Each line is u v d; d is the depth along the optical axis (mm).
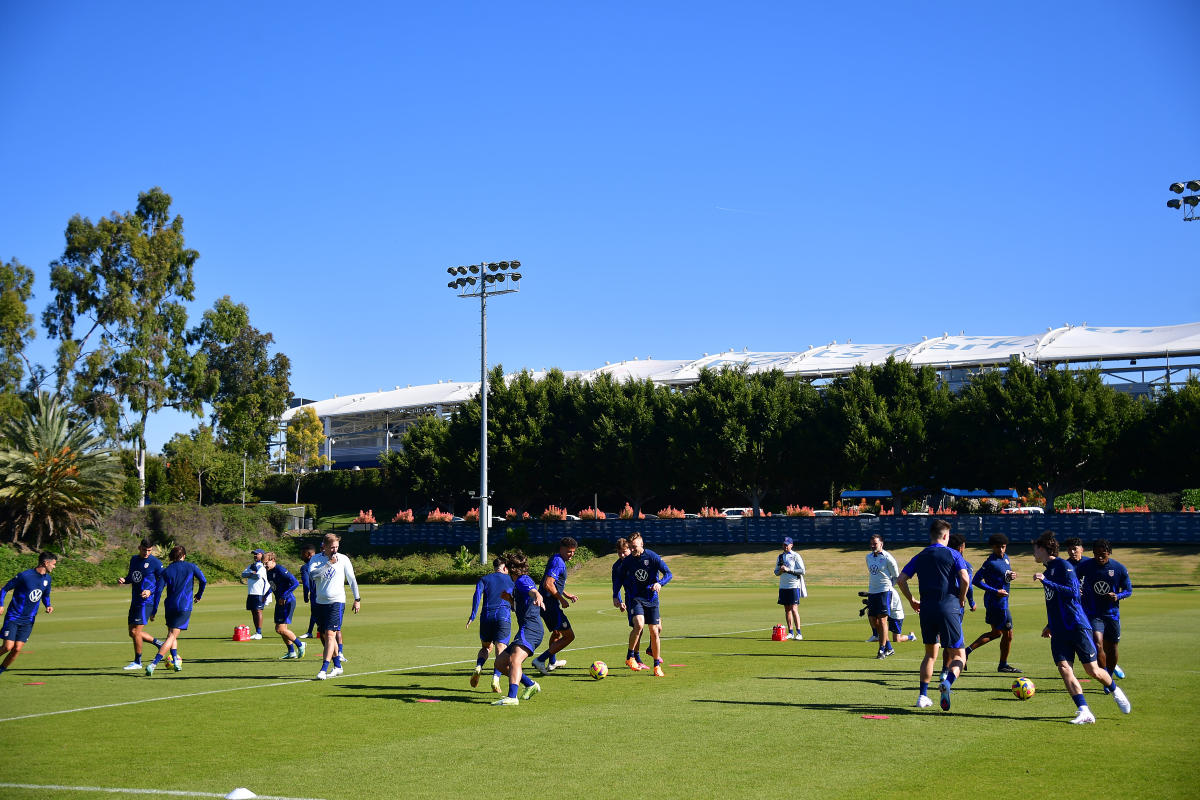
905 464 61375
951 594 11570
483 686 14023
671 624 24281
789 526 59750
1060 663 10914
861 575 50406
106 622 28203
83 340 67750
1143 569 45000
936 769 8695
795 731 10461
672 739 10125
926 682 11719
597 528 64750
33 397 63375
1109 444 56938
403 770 8883
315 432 101938
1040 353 77250
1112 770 8586
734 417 66000
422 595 41469
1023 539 53375
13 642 15523
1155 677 13914
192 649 19859
